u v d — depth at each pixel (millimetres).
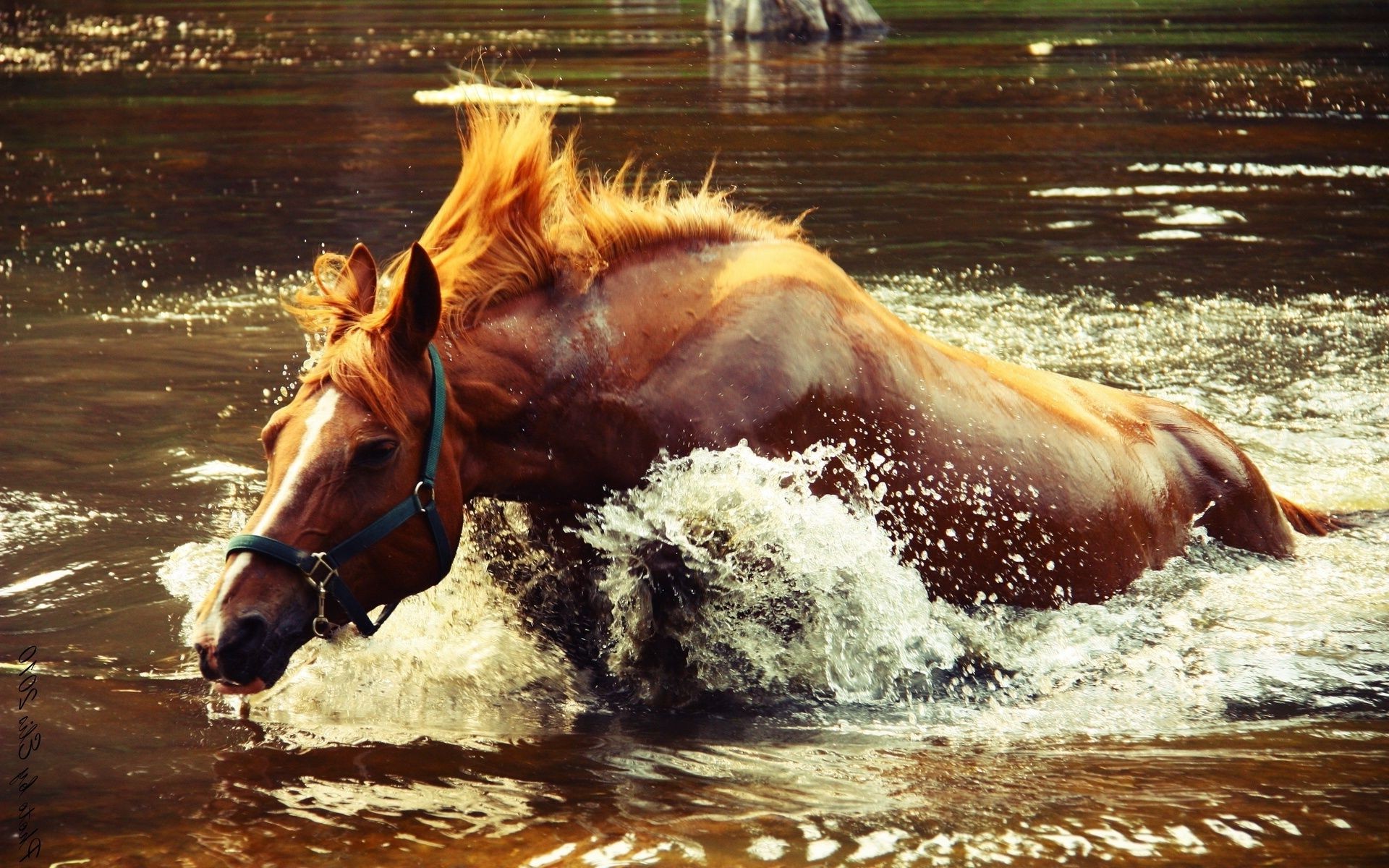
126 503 8484
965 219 16078
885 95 25812
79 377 10953
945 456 6609
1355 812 4832
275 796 5020
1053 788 5082
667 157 19266
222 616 5020
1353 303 12648
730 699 6195
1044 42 34812
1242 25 38312
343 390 5320
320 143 21859
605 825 4742
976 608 6785
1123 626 6883
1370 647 6641
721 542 5984
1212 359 11148
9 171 19844
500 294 5867
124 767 5289
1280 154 20062
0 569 7508
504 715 5984
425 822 4777
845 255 14438
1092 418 7492
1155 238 15172
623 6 47000
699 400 6031
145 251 15211
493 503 6488
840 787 5113
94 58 34406
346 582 5289
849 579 6203
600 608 6367
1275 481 9008
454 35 38000
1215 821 4754
